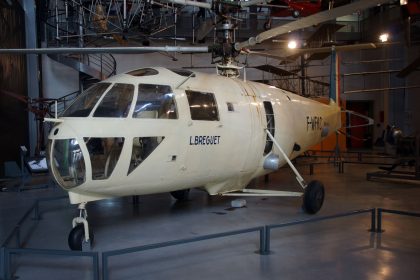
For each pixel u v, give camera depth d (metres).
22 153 10.77
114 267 4.71
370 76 21.59
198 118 6.39
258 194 7.42
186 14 17.20
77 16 14.59
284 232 6.11
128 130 5.53
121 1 12.05
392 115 20.34
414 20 12.65
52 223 6.94
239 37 17.75
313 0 12.75
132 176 5.65
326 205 8.08
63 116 5.66
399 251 5.19
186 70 6.93
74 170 5.20
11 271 4.59
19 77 14.20
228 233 4.66
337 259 4.90
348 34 20.56
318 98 16.08
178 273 4.51
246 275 4.42
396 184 10.77
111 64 17.20
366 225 6.49
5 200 9.14
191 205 8.22
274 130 7.83
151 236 6.00
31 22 15.52
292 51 9.36
